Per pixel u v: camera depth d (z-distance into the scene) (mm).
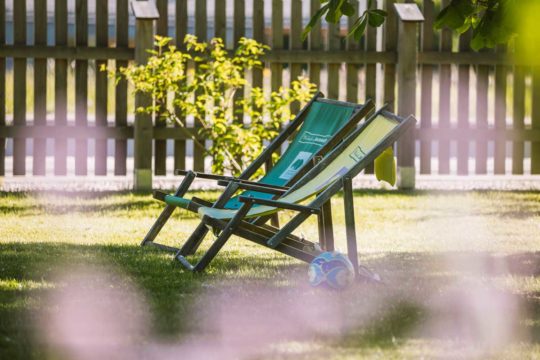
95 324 15109
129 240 24859
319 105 24297
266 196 22859
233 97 39250
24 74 37750
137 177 36938
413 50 38719
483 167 40594
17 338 14195
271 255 22750
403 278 19875
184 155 38375
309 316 15953
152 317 15625
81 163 38406
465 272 20703
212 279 19266
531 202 34031
